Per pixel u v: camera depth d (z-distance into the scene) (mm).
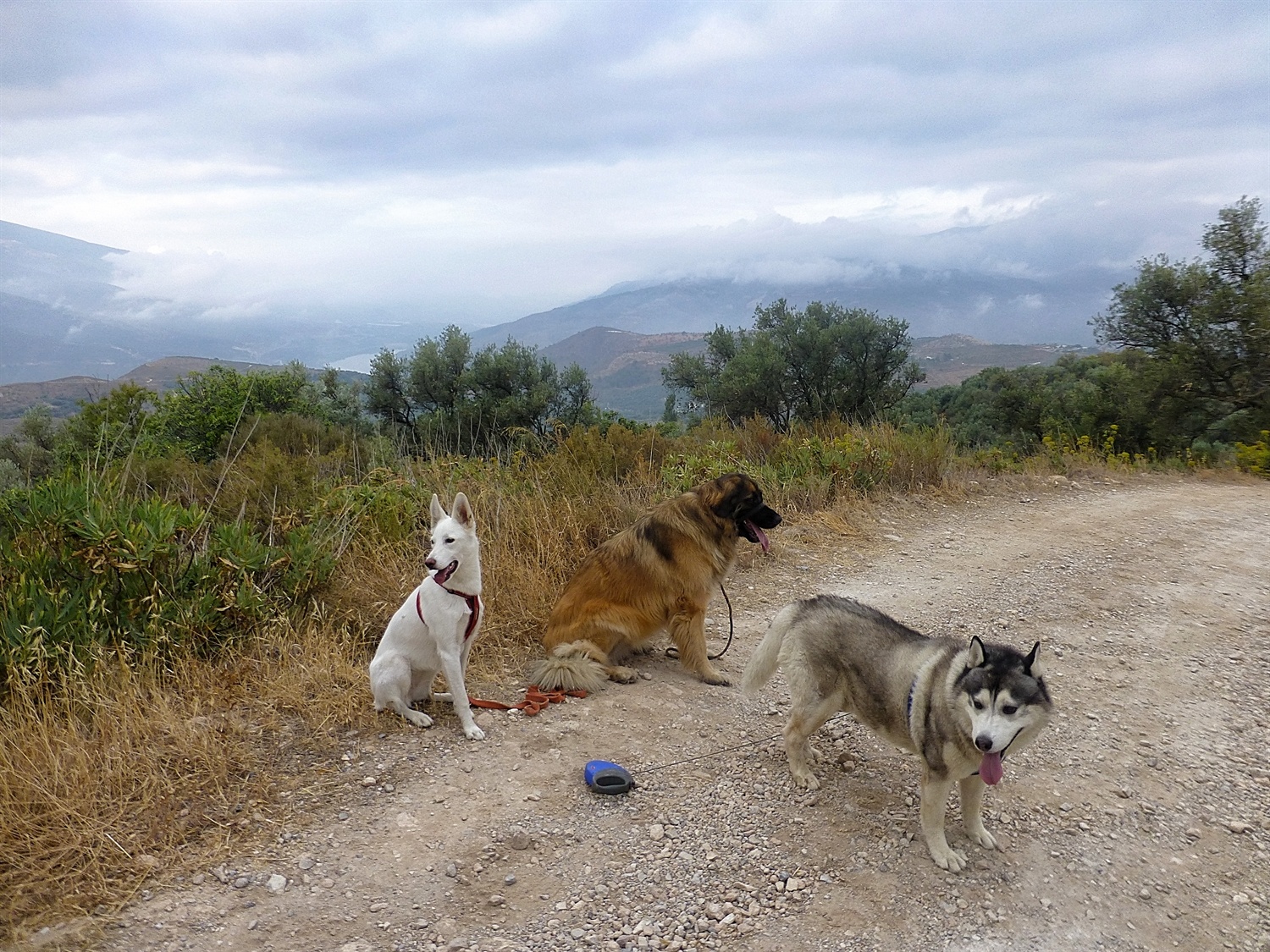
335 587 3699
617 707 3279
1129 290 13375
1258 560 5527
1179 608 4531
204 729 2752
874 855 2486
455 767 2822
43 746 2521
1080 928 2256
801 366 15352
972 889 2365
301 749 2830
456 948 2113
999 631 4141
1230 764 3029
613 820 2609
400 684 3006
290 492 4648
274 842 2418
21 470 5852
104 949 2037
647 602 3533
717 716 3270
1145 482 8859
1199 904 2365
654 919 2238
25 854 2258
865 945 2176
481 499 4609
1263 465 9727
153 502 3580
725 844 2525
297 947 2088
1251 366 11680
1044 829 2633
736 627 4199
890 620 2766
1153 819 2711
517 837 2502
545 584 4074
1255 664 3848
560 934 2176
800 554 5367
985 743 2236
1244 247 12047
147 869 2277
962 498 7199
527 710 3188
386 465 5508
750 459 7230
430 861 2387
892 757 3006
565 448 6156
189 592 3354
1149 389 12672
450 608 2955
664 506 3643
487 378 15344
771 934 2203
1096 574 5102
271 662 3191
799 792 2777
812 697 2785
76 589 3162
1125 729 3250
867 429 8680
